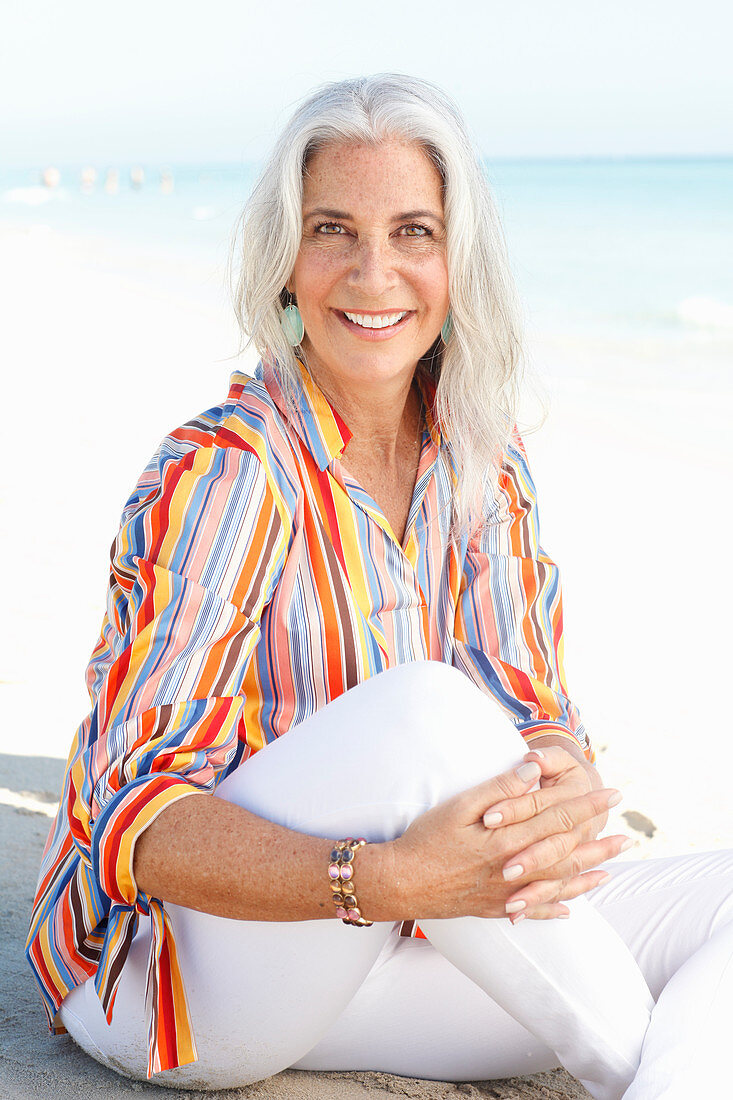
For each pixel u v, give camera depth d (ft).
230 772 6.41
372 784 5.38
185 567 5.90
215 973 5.64
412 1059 6.37
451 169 6.65
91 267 79.36
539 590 7.56
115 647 6.26
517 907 5.23
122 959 5.81
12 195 254.47
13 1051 6.53
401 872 5.19
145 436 27.48
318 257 6.66
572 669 15.69
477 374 7.20
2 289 62.85
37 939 6.42
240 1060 5.88
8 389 33.30
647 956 6.39
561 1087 6.65
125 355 41.98
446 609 7.35
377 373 6.73
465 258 6.83
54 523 19.72
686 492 25.89
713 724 13.73
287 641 6.31
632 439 31.53
